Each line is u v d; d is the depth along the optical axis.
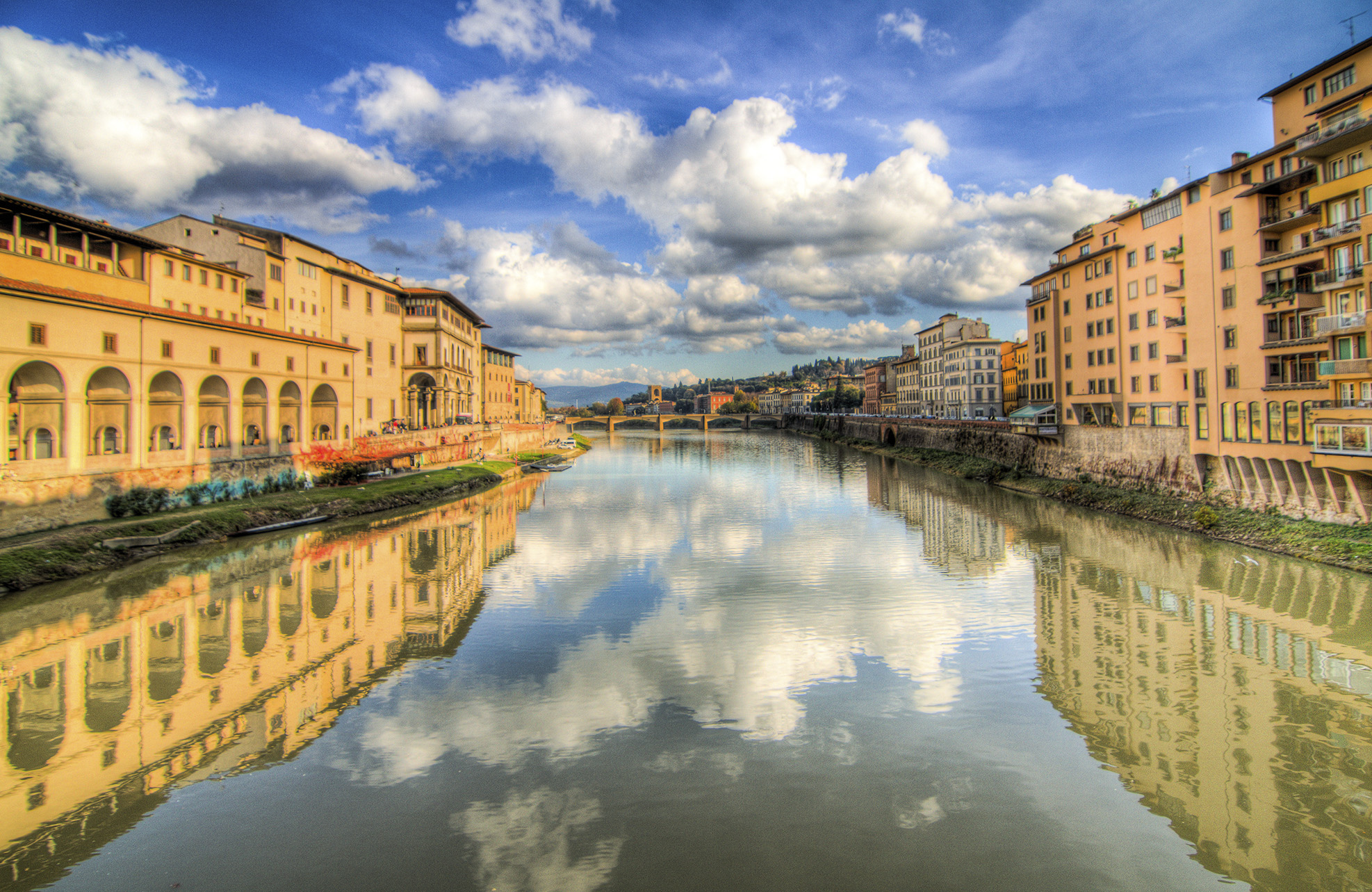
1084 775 16.25
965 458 81.62
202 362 45.91
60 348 35.78
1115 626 26.41
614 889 12.44
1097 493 52.47
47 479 34.78
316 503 50.56
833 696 20.89
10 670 22.98
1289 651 23.34
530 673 22.91
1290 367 36.62
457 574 36.25
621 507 60.22
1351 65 35.19
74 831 14.37
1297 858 13.15
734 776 16.39
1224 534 38.62
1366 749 17.11
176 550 38.81
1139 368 53.88
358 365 74.31
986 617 28.23
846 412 192.62
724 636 26.42
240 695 21.17
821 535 46.50
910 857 13.29
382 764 17.03
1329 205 33.09
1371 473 31.75
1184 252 44.31
